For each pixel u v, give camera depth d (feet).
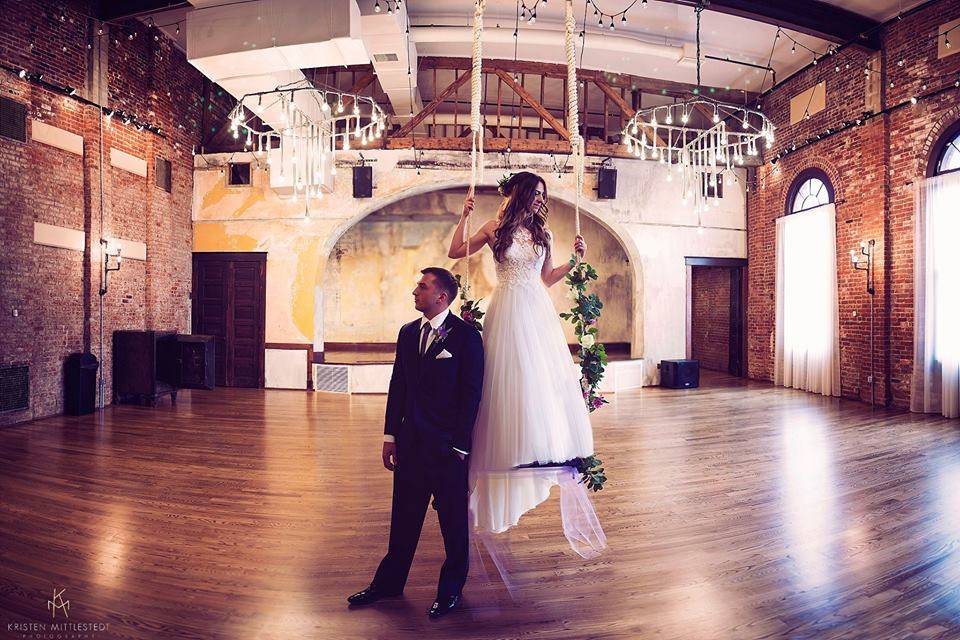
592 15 26.48
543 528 11.52
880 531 11.09
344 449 18.11
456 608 8.08
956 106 23.35
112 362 26.18
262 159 32.63
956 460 16.56
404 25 23.68
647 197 34.60
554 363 8.18
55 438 19.07
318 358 32.48
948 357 23.31
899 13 24.43
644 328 34.40
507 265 8.33
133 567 9.36
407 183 32.58
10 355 21.02
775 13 24.21
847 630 7.45
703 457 17.25
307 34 20.34
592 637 7.29
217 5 21.16
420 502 8.14
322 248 32.48
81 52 24.18
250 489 13.82
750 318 36.70
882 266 26.50
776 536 10.89
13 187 20.93
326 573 9.22
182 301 32.22
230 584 8.80
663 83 34.12
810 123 31.40
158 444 18.51
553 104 39.17
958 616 7.80
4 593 8.36
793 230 32.19
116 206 26.48
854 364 28.43
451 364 7.84
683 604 8.21
